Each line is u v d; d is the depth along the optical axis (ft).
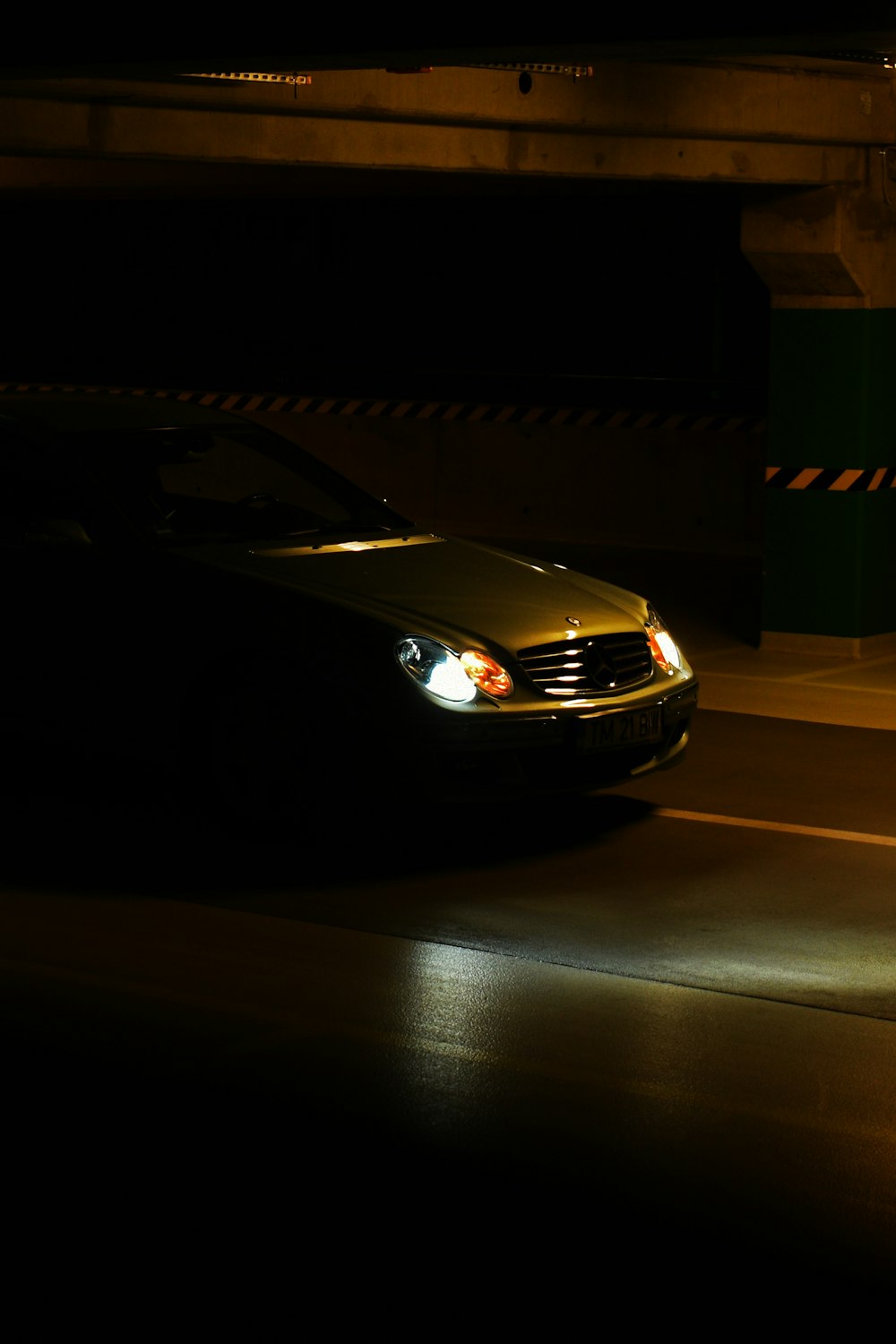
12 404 30.66
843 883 26.21
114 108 34.94
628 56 26.37
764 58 37.91
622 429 64.80
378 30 26.84
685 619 50.01
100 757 28.35
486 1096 18.51
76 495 28.86
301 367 74.02
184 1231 15.52
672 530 63.98
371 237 71.82
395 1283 14.66
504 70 36.17
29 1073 18.92
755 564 59.41
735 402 63.82
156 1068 19.08
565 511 66.44
